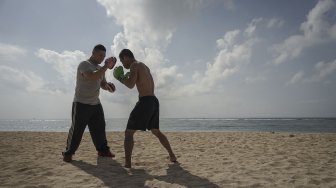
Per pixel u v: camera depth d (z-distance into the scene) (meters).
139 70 3.75
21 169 3.74
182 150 5.66
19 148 6.02
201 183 3.06
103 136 4.65
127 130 3.83
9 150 5.66
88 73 3.99
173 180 3.19
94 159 4.48
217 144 6.75
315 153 5.06
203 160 4.44
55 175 3.44
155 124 4.01
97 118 4.55
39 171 3.66
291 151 5.34
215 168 3.81
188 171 3.64
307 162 4.18
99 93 4.43
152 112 3.81
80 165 4.01
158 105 3.96
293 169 3.69
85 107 4.26
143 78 3.76
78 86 4.22
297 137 8.59
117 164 4.09
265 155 4.89
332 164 4.03
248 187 2.90
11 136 9.77
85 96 4.24
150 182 3.11
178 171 3.64
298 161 4.26
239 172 3.54
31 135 10.27
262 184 2.99
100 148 4.67
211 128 33.38
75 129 4.25
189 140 8.02
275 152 5.24
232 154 5.06
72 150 4.27
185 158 4.64
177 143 7.14
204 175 3.41
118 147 6.16
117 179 3.24
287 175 3.37
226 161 4.32
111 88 4.46
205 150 5.64
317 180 3.13
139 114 3.73
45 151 5.48
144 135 9.98
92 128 4.63
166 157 4.71
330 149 5.59
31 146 6.44
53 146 6.46
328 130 25.58
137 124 3.74
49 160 4.41
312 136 8.99
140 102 3.75
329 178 3.20
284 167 3.81
